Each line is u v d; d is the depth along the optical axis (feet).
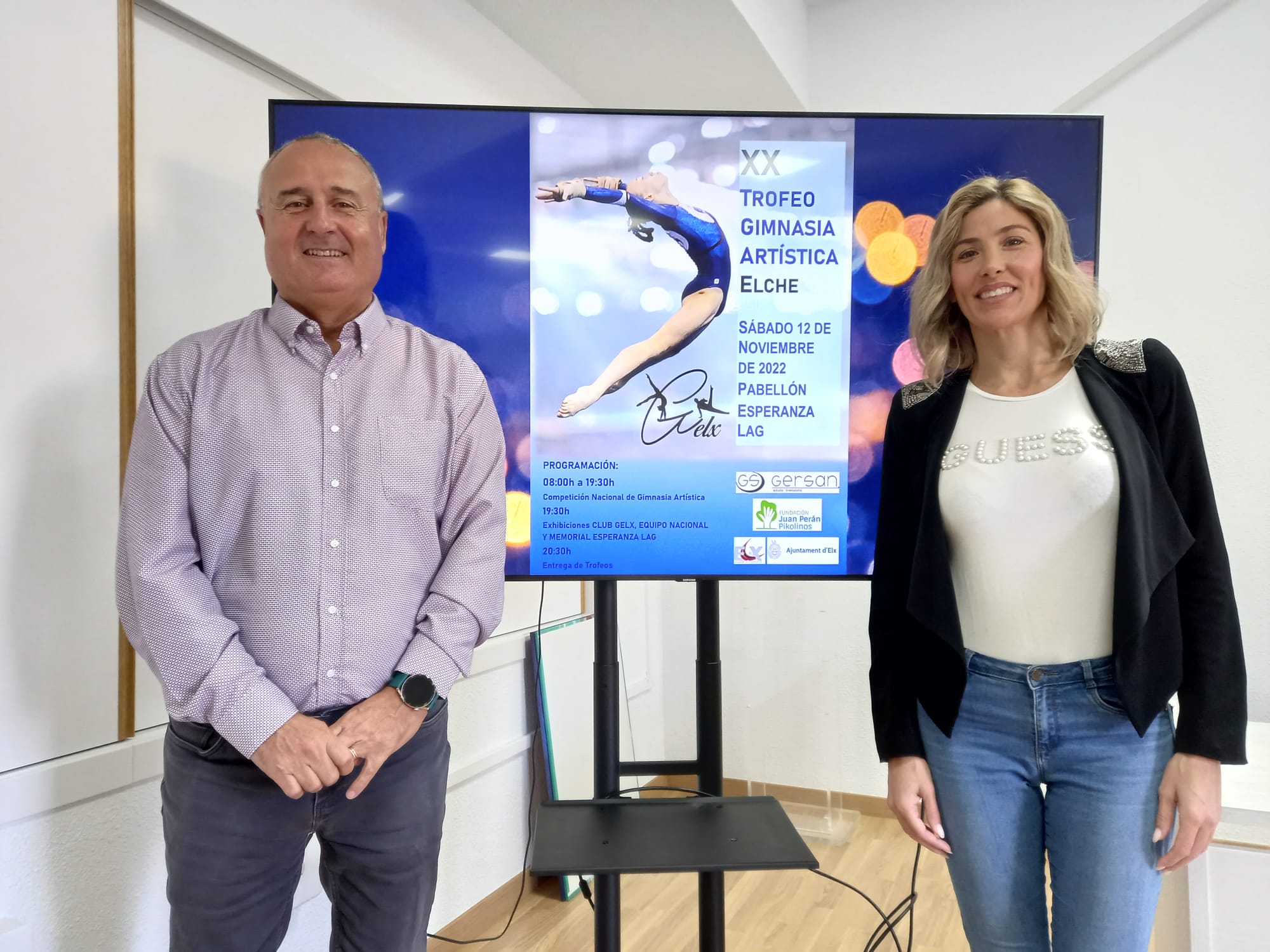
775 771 11.02
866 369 5.94
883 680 4.21
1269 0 8.38
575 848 4.53
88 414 4.86
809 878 8.92
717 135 5.89
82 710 4.84
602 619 5.75
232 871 3.87
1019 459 3.84
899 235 5.93
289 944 6.18
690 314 5.88
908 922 7.99
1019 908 3.86
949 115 5.90
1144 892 3.63
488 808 8.21
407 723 3.99
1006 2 9.71
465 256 5.83
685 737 12.01
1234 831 4.64
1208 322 8.77
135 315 5.10
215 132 5.75
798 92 10.28
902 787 4.08
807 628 10.91
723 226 5.90
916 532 4.22
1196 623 3.64
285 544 4.00
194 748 3.89
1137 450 3.66
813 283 5.92
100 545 4.94
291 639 3.98
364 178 4.34
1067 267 3.94
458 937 7.70
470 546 4.39
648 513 5.87
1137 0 9.00
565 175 5.85
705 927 5.12
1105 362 3.91
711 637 5.78
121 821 5.04
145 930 5.19
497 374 5.85
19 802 4.44
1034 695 3.76
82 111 4.79
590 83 9.73
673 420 5.88
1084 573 3.71
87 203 4.83
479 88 8.28
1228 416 8.68
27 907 4.55
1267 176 8.45
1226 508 8.70
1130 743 3.64
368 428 4.19
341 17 6.71
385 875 4.19
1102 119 5.86
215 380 4.10
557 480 5.85
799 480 5.91
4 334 4.43
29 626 4.57
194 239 5.62
